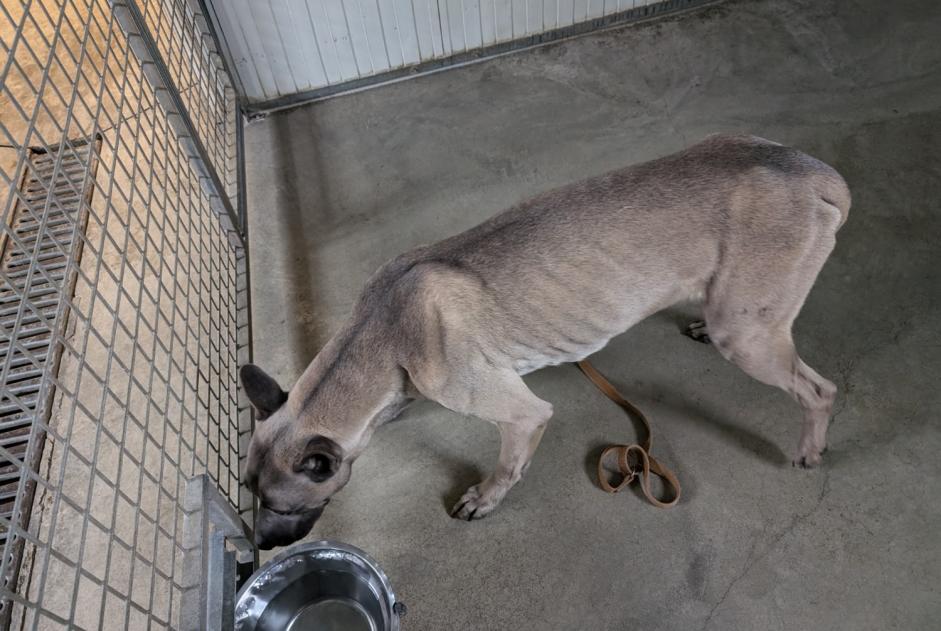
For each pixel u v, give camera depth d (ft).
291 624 3.51
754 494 3.85
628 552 3.74
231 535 3.41
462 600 3.69
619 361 4.49
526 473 4.08
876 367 4.19
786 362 3.52
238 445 4.14
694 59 6.19
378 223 5.48
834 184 3.26
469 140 5.95
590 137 5.77
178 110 4.46
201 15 5.70
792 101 5.70
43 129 5.73
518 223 3.38
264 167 6.06
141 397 4.40
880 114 5.46
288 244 5.45
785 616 3.46
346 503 4.09
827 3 6.37
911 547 3.56
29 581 3.76
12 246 5.07
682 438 4.11
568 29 6.54
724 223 3.26
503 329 3.38
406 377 3.46
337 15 6.05
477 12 6.28
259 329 4.95
